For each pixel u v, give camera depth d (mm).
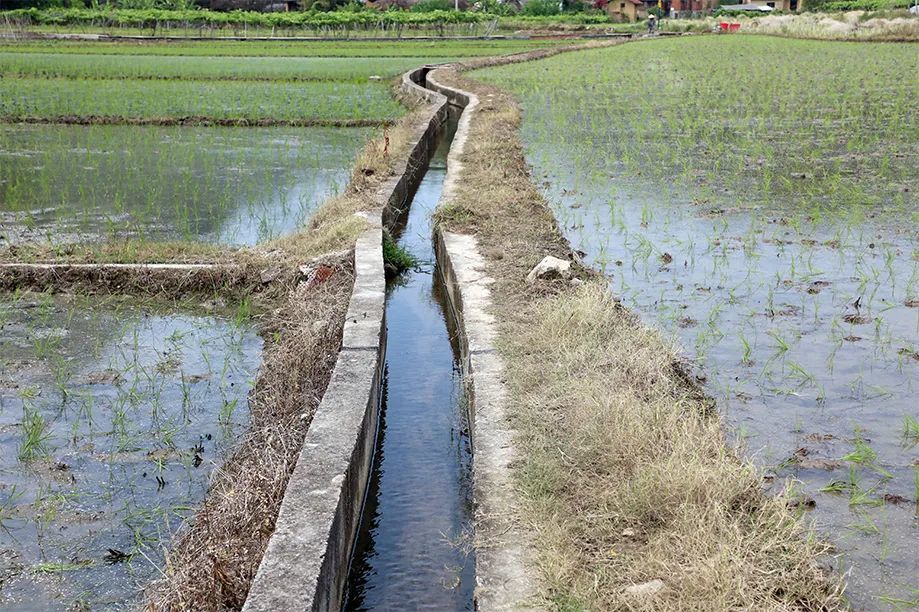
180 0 49875
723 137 13266
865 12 43344
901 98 16859
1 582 3768
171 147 13578
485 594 3158
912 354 5430
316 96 19953
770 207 8977
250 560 3521
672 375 4902
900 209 8742
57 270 7250
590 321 5234
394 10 52656
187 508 4281
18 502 4344
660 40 37219
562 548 3340
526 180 10055
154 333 6496
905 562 3516
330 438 4145
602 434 3982
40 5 48406
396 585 3814
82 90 20312
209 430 5055
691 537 3254
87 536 4086
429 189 11727
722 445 3994
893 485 4066
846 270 6988
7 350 6098
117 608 3611
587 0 64625
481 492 3756
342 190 10547
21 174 11422
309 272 7172
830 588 3244
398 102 19188
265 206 9906
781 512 3465
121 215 9391
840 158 11336
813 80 20938
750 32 41531
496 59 28688
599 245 7848
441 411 5410
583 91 20109
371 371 4918
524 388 4598
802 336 5738
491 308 5848
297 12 52188
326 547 3375
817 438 4457
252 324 6699
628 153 12188
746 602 2984
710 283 6781
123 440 4918
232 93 20234
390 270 8008
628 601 3020
